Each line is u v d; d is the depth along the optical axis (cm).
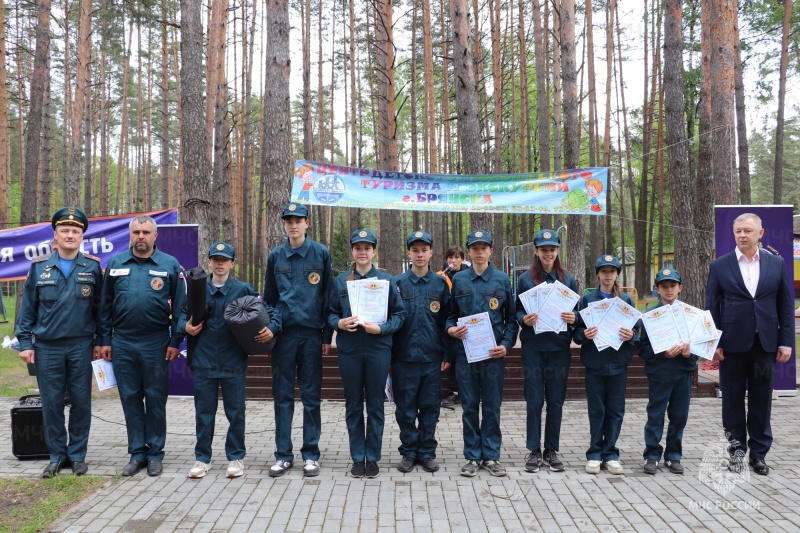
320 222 2948
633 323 500
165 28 2239
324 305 521
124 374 513
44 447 555
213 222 1503
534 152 2916
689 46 2156
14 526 402
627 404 772
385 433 656
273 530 393
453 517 415
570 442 611
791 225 755
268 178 941
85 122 2514
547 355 520
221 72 1573
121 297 509
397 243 1491
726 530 393
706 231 1204
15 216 3778
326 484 483
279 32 942
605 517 416
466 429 514
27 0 1984
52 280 511
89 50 2291
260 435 640
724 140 1059
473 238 514
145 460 526
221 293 509
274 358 515
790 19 1841
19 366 1051
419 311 513
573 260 1357
